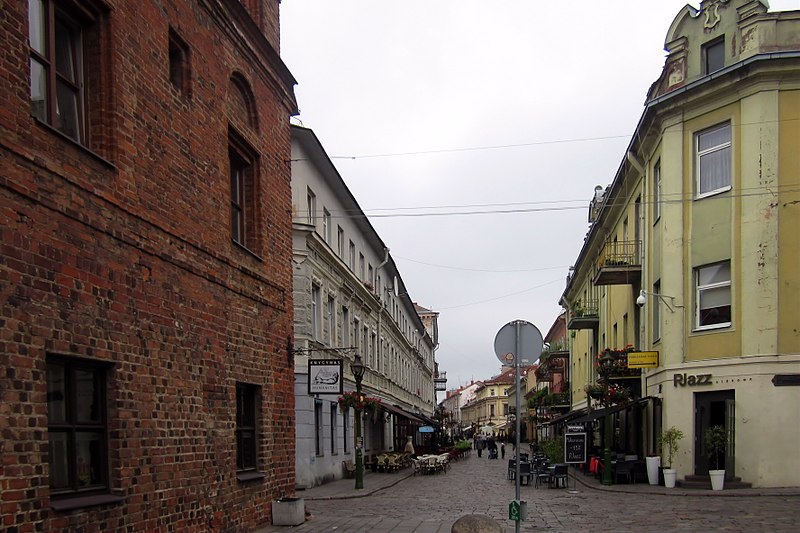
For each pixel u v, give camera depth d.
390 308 43.31
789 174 17.84
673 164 19.80
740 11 18.55
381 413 35.38
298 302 22.64
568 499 17.34
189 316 9.12
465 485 23.61
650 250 22.11
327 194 26.36
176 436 8.56
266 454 11.77
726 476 17.75
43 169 6.26
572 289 44.31
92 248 6.97
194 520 8.93
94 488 6.98
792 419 17.22
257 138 12.17
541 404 50.97
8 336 5.69
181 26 9.38
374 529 12.44
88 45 7.53
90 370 7.11
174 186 8.88
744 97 18.33
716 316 18.83
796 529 11.44
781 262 17.64
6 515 5.54
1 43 5.80
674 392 19.16
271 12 13.44
